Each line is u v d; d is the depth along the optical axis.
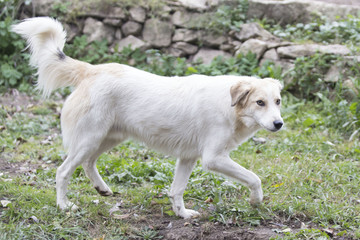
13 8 11.80
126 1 11.95
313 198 6.15
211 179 6.66
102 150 5.98
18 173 6.85
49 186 6.40
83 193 6.29
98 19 12.18
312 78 10.18
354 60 9.77
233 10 11.85
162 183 6.66
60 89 11.12
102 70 5.65
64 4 12.17
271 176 6.80
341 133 8.80
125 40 11.99
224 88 5.40
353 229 5.24
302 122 9.21
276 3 11.85
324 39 11.06
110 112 5.56
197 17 11.80
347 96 9.65
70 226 5.20
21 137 8.30
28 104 10.34
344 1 12.35
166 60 11.45
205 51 11.71
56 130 9.05
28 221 5.22
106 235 5.11
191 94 5.47
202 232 5.08
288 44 10.91
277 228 5.28
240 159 7.54
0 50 11.73
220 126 5.34
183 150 5.63
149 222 5.48
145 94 5.54
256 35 11.34
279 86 5.44
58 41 5.83
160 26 11.88
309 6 11.73
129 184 6.61
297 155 7.73
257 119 5.15
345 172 6.98
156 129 5.56
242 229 5.20
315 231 5.06
